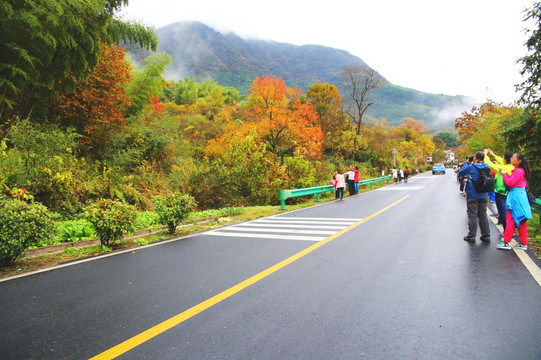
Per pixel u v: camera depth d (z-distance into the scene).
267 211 13.03
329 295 3.82
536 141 9.07
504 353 2.53
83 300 3.90
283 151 31.88
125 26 16.33
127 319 3.33
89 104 16.27
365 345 2.70
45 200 9.89
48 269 5.29
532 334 2.81
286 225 9.25
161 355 2.63
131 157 16.91
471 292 3.79
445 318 3.16
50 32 10.63
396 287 4.03
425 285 4.07
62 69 12.83
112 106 17.84
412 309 3.38
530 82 9.44
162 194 14.73
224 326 3.12
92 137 17.06
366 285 4.12
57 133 12.36
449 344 2.68
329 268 4.90
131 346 2.79
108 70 16.67
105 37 14.72
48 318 3.40
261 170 17.53
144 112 22.95
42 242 5.60
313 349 2.66
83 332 3.07
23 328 3.18
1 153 9.52
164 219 8.08
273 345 2.74
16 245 5.19
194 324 3.18
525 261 4.92
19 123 11.02
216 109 59.84
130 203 13.20
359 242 6.66
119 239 7.14
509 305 3.41
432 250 5.81
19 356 2.66
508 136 9.87
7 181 8.99
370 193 20.81
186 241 7.41
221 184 16.91
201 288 4.20
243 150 18.11
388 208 12.43
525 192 5.53
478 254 5.43
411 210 11.62
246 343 2.79
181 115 50.88
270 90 30.22
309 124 33.41
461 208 11.70
